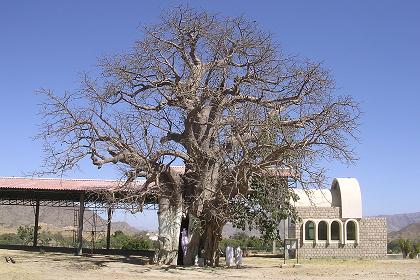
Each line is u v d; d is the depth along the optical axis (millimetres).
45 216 97812
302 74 27094
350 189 42781
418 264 33094
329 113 24625
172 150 27141
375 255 42375
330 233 42188
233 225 33781
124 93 28406
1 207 96938
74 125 25859
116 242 50531
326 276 23484
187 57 28172
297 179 24812
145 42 28094
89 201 36375
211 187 26844
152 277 21734
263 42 27594
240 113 25906
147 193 26688
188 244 28109
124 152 26250
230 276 22859
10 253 33438
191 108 27156
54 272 22188
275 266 29750
